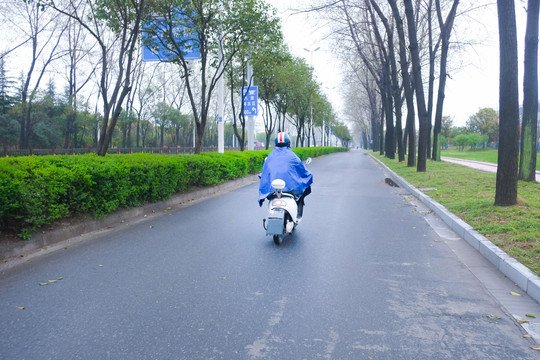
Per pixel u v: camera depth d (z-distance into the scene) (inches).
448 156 1781.5
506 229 241.9
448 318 140.6
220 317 140.1
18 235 221.6
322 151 1851.6
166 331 129.6
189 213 345.1
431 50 927.0
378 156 1649.9
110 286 170.1
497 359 114.1
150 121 2252.7
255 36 592.4
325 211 357.4
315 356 114.9
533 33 438.0
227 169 537.0
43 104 1390.3
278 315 141.9
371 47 1071.0
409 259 211.5
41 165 253.6
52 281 175.6
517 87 303.6
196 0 532.1
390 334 128.4
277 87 1227.2
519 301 156.3
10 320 137.4
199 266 197.8
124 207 321.7
